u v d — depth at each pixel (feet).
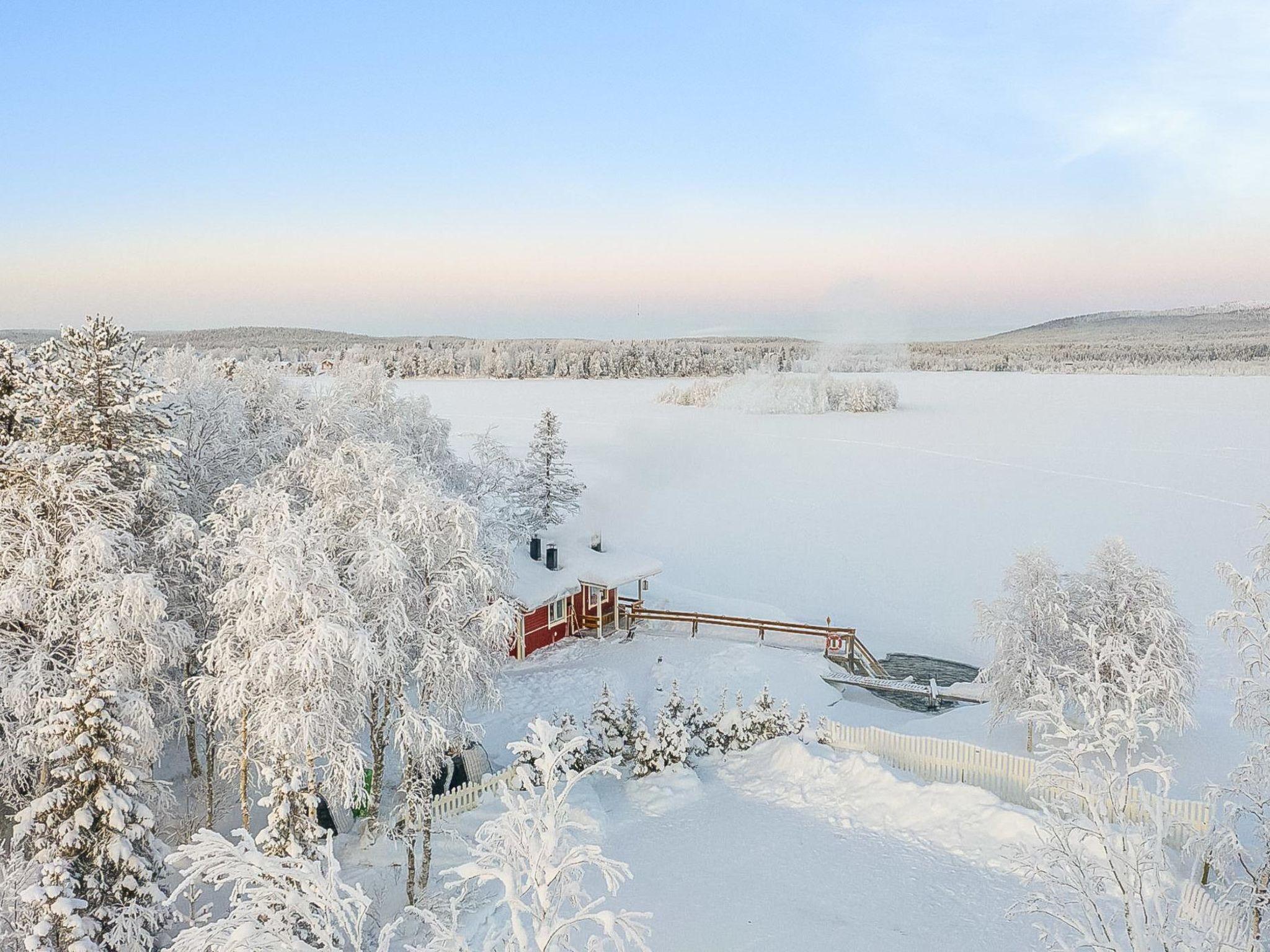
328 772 51.88
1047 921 44.04
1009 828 52.49
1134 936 29.32
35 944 37.40
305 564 48.44
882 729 65.77
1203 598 123.95
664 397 430.20
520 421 338.34
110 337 59.26
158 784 55.67
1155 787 59.21
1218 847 37.42
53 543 55.01
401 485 57.00
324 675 48.19
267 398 84.69
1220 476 213.46
